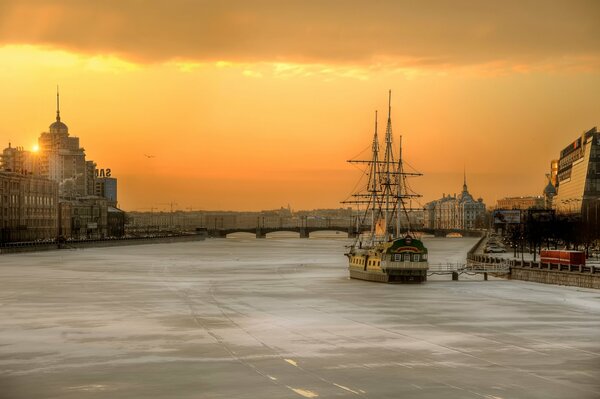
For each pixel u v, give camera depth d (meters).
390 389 62.16
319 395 60.34
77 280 175.62
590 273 147.25
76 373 68.12
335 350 79.06
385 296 136.25
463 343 83.44
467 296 134.75
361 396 60.09
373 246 188.12
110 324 98.81
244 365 71.31
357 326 96.75
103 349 79.75
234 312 112.38
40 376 66.94
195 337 87.56
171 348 80.19
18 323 99.88
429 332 91.62
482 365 71.38
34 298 133.12
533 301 125.88
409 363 72.25
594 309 115.00
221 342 84.12
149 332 91.50
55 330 93.38
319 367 70.44
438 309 115.38
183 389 62.25
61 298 133.38
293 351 78.44
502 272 176.88
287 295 139.75
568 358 74.88
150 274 199.75
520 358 74.75
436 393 60.97
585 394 60.88
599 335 89.19
